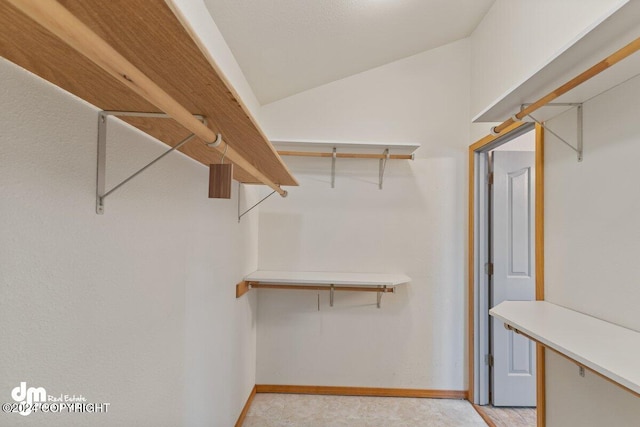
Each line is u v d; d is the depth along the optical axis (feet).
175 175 3.85
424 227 8.13
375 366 8.11
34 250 2.01
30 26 1.43
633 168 3.55
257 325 8.21
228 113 2.71
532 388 7.54
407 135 8.14
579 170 4.34
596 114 4.05
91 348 2.50
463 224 8.08
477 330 7.75
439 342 8.05
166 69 2.01
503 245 7.62
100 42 1.45
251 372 7.75
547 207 4.98
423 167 8.14
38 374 2.05
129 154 2.94
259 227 8.29
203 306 4.73
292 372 8.16
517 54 5.87
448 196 8.11
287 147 7.54
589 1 4.12
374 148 7.38
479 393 7.68
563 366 4.50
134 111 2.59
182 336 4.07
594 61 3.18
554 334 3.37
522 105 4.29
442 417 7.17
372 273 8.07
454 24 7.26
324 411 7.33
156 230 3.44
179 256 3.98
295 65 6.93
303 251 8.23
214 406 5.20
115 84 2.10
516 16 5.89
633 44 2.61
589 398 4.05
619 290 3.71
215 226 5.19
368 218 8.20
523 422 6.96
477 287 7.79
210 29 5.03
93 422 2.53
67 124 2.24
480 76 7.43
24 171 1.94
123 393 2.90
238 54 6.13
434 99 8.13
